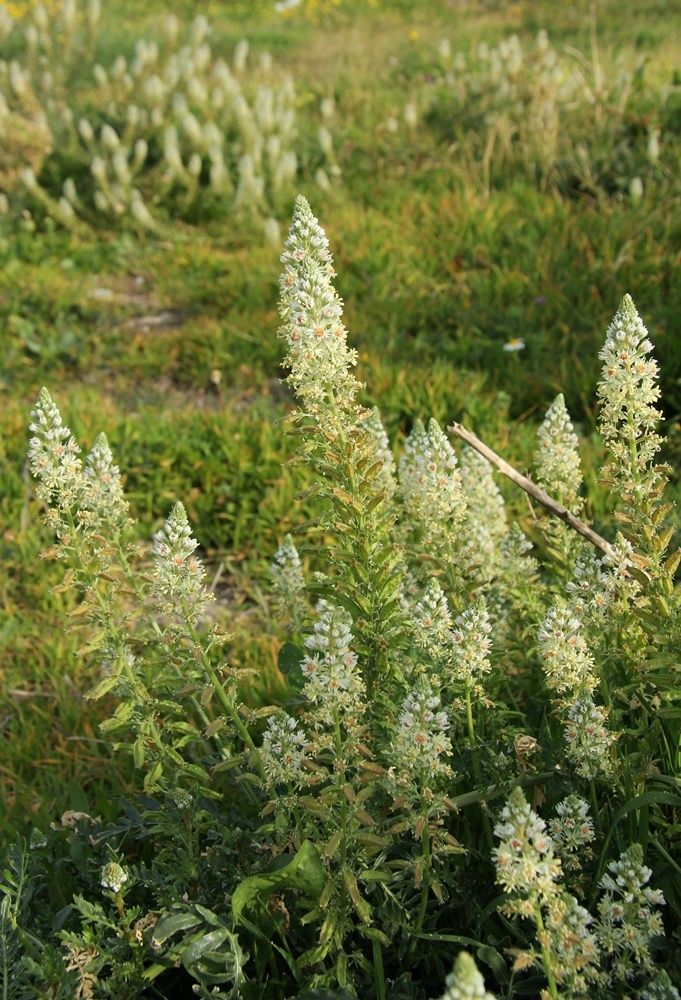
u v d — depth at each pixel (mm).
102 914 2373
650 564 2414
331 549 2559
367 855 2258
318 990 2166
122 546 2857
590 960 1938
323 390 2588
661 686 2398
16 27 14648
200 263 8664
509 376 6184
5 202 9633
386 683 2586
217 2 20828
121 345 7473
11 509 5527
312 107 12320
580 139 8922
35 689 4324
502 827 1949
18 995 2357
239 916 2232
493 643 2969
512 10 17172
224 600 4902
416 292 7277
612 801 2582
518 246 7484
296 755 2342
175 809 2551
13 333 7629
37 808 3396
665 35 13688
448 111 10508
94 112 11312
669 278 6637
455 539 2920
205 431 5867
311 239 2543
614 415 2494
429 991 2455
